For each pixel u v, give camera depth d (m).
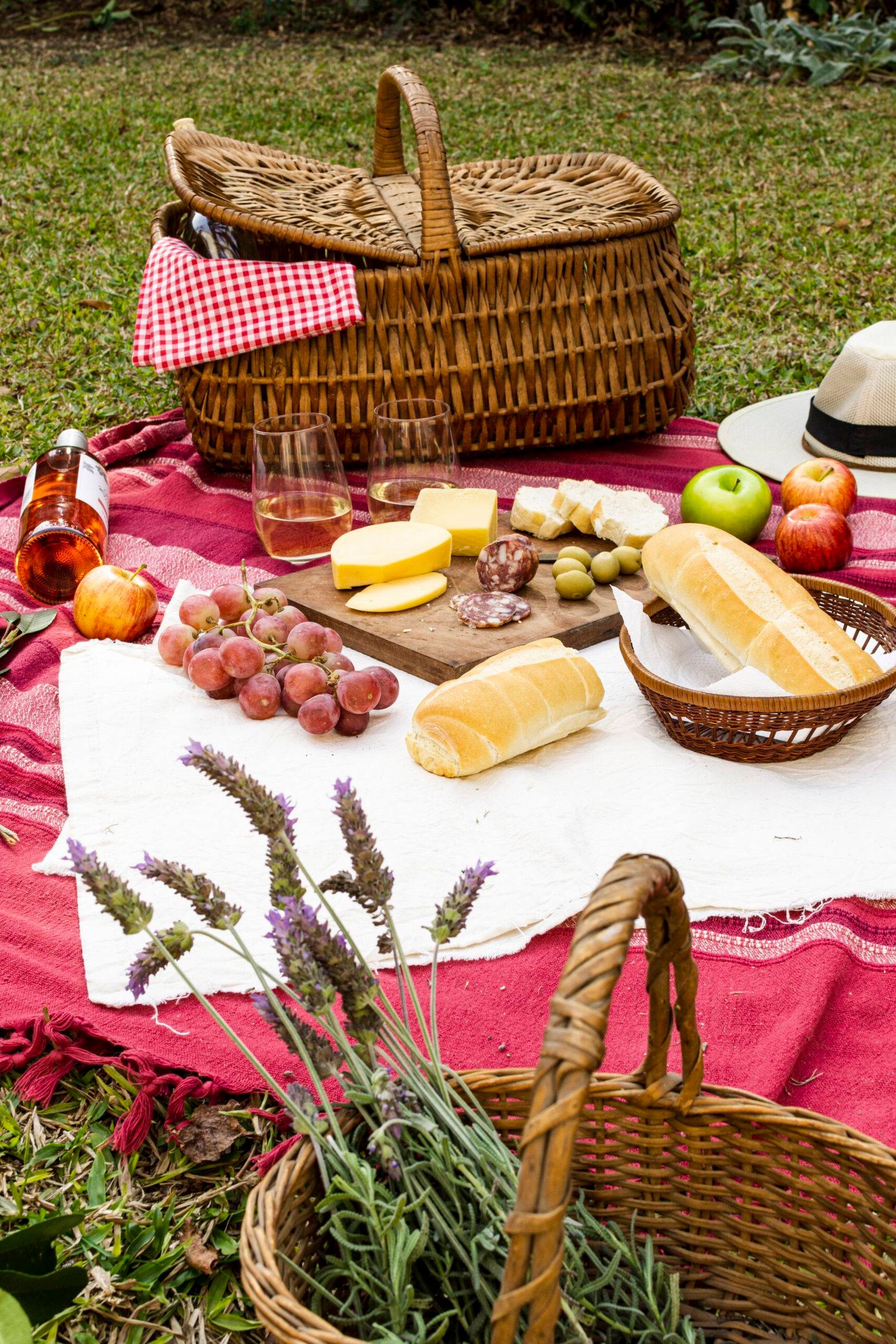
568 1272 1.03
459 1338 1.05
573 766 1.82
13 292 4.91
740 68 8.73
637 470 3.04
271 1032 1.44
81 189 6.44
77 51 10.12
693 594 1.87
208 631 2.10
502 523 2.66
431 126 2.70
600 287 2.93
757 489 2.54
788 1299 1.11
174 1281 1.22
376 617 2.20
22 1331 0.96
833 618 1.98
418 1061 1.10
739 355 3.97
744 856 1.63
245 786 1.05
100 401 3.85
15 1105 1.42
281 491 2.50
